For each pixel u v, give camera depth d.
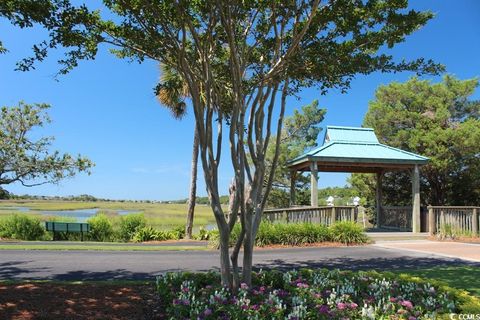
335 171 19.56
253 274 7.10
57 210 50.25
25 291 6.49
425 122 23.98
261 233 13.81
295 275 7.18
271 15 6.32
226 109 7.18
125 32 6.16
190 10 6.22
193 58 6.46
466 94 23.97
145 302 6.07
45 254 12.03
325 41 6.57
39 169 17.84
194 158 18.16
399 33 6.36
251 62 7.16
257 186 6.22
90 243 15.99
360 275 7.11
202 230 17.98
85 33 6.16
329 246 13.90
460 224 16.75
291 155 26.09
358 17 6.22
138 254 12.12
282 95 6.57
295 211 15.58
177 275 6.96
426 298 5.88
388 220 19.92
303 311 5.06
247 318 4.87
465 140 21.56
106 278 8.28
